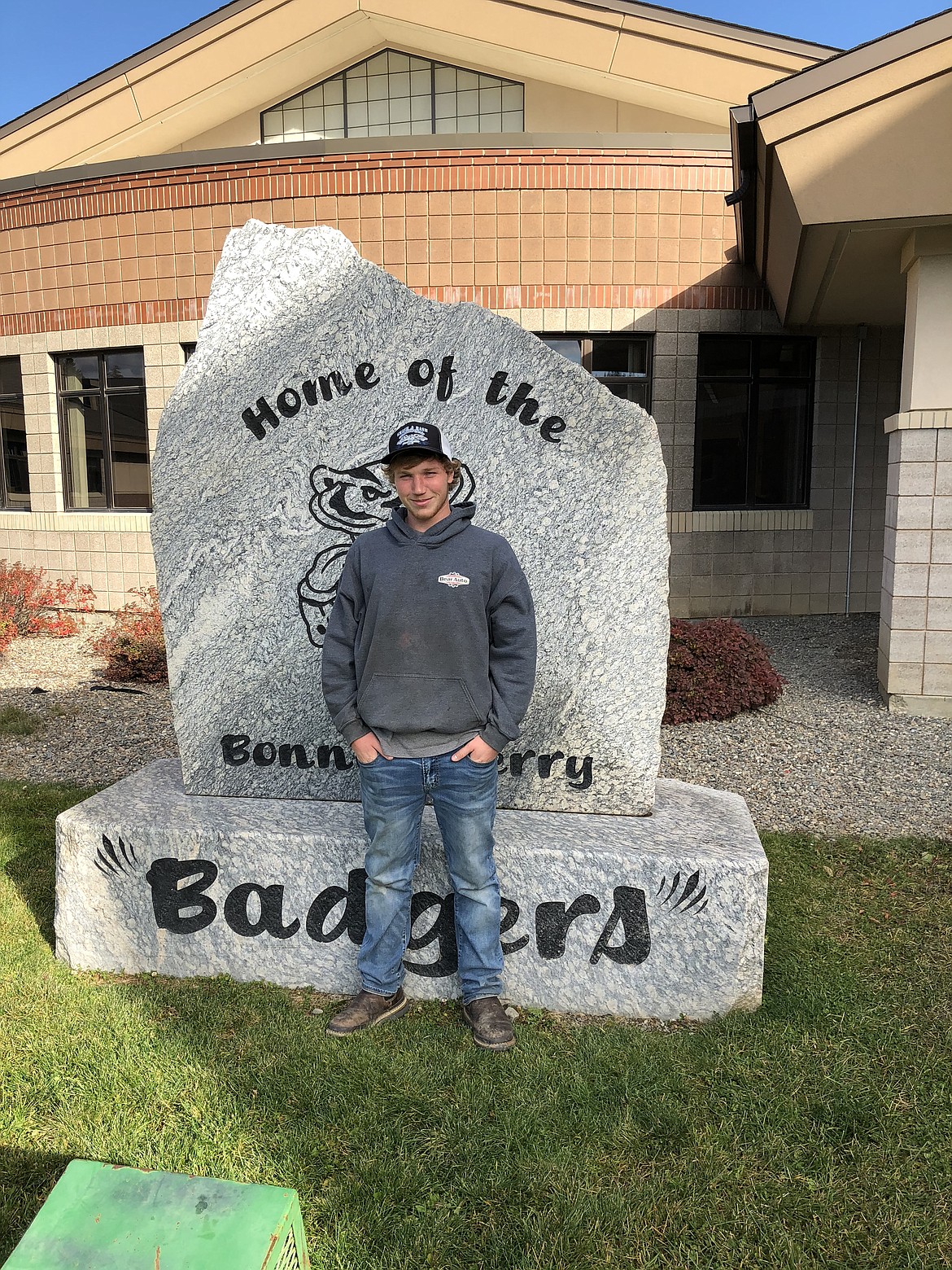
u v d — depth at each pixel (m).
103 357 11.23
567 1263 2.10
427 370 3.52
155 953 3.36
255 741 3.65
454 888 2.95
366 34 11.41
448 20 10.84
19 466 12.12
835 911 3.82
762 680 6.89
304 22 11.18
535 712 3.47
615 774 3.46
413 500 2.73
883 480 10.65
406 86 11.68
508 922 3.14
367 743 2.83
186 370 3.61
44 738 6.47
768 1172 2.37
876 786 5.36
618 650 3.43
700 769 5.70
